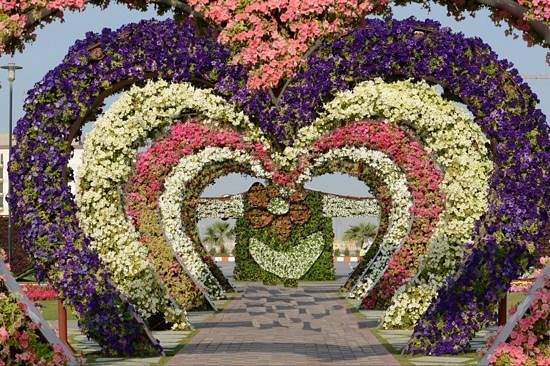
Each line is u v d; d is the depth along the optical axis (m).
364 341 14.59
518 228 12.14
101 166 13.73
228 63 11.86
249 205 33.12
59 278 12.12
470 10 10.24
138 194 19.58
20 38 10.29
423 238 19.75
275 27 9.97
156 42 12.04
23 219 12.03
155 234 19.86
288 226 33.06
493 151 12.40
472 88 12.19
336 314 20.12
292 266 33.00
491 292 12.39
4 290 9.98
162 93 13.40
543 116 12.17
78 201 13.85
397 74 12.38
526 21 10.03
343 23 9.95
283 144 12.09
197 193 25.81
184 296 20.44
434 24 12.37
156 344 12.67
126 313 12.47
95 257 12.32
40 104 12.01
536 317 9.64
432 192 19.12
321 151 12.59
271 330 16.55
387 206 25.69
